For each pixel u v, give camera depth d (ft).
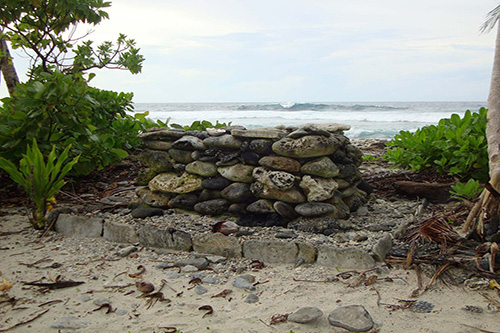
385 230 12.70
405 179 18.20
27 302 9.07
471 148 16.40
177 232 12.10
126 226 12.78
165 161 14.92
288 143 12.81
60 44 23.03
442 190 15.99
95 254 11.75
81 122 17.83
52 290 9.66
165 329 7.99
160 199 14.80
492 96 11.73
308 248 11.00
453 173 17.17
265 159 13.12
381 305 8.73
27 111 16.57
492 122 11.38
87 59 23.32
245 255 11.39
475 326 7.86
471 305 8.63
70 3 20.04
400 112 109.60
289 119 95.45
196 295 9.39
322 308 8.71
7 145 16.20
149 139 15.29
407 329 7.83
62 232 13.56
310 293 9.37
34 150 13.47
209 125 22.91
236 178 13.51
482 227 10.99
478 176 16.33
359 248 11.01
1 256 11.60
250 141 13.61
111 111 22.13
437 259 10.44
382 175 18.74
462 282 9.66
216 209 13.82
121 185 19.07
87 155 18.16
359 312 8.23
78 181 19.30
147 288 9.52
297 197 12.86
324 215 12.87
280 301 9.05
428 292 9.26
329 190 12.69
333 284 9.77
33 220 13.61
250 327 8.04
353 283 9.70
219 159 13.94
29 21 21.62
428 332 7.70
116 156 19.12
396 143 22.52
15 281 10.05
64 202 16.42
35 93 15.93
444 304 8.74
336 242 11.70
